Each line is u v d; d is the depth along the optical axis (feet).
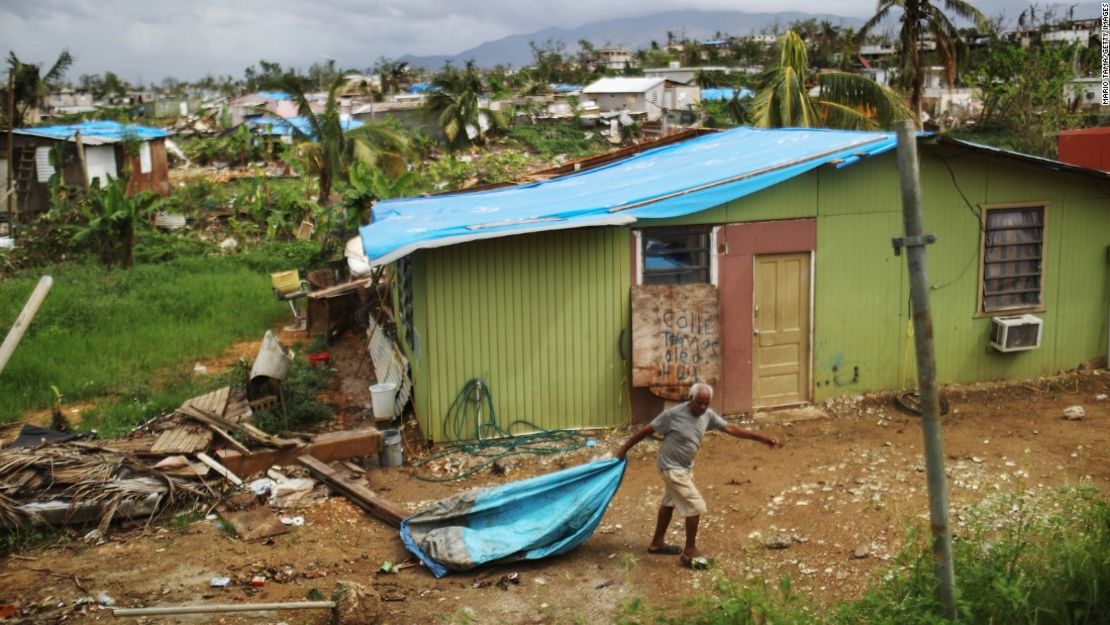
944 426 35.40
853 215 37.70
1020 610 17.53
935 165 38.32
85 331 54.70
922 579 18.84
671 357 35.99
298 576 24.68
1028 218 40.14
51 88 136.56
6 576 24.79
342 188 104.37
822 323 38.11
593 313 35.83
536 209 37.37
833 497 28.68
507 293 34.94
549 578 24.16
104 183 108.58
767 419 37.24
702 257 36.65
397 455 33.65
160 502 28.71
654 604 22.25
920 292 17.54
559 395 36.06
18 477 28.40
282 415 38.11
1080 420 35.47
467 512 26.27
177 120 223.71
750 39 378.32
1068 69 156.25
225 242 87.30
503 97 240.73
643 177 42.93
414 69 456.86
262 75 349.00
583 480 25.93
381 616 22.16
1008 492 28.12
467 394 35.17
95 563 25.52
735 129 54.08
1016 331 39.52
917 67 117.08
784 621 18.04
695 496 24.09
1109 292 41.78
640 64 375.25
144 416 39.55
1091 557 18.24
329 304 53.93
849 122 74.90
